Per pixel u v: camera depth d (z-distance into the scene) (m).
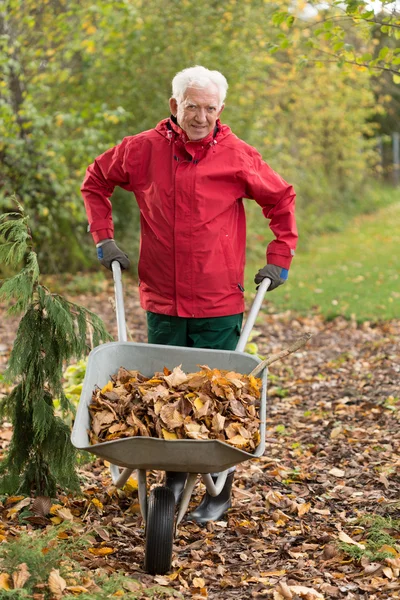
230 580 3.21
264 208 3.87
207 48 12.91
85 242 13.37
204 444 2.88
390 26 5.29
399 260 14.41
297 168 19.91
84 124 12.51
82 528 3.54
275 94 16.62
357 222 21.36
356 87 18.53
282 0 12.80
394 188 29.56
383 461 4.66
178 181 3.62
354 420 5.61
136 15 11.42
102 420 3.13
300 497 4.20
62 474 3.88
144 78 12.93
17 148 10.39
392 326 9.11
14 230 3.78
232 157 3.64
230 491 3.94
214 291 3.70
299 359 7.73
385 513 3.87
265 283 3.74
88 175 3.97
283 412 5.99
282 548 3.48
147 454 2.94
